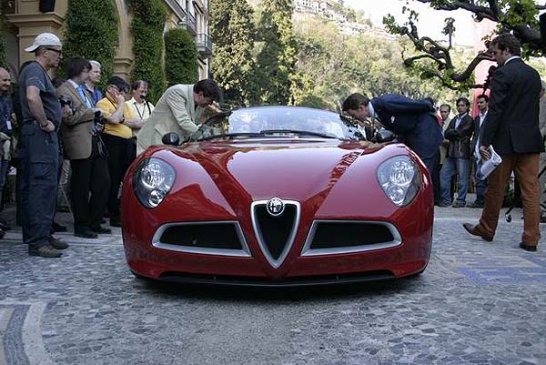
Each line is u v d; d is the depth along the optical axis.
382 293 3.35
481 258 4.44
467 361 2.31
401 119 5.12
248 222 3.05
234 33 51.84
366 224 3.15
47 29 11.00
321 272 3.08
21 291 3.49
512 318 2.87
